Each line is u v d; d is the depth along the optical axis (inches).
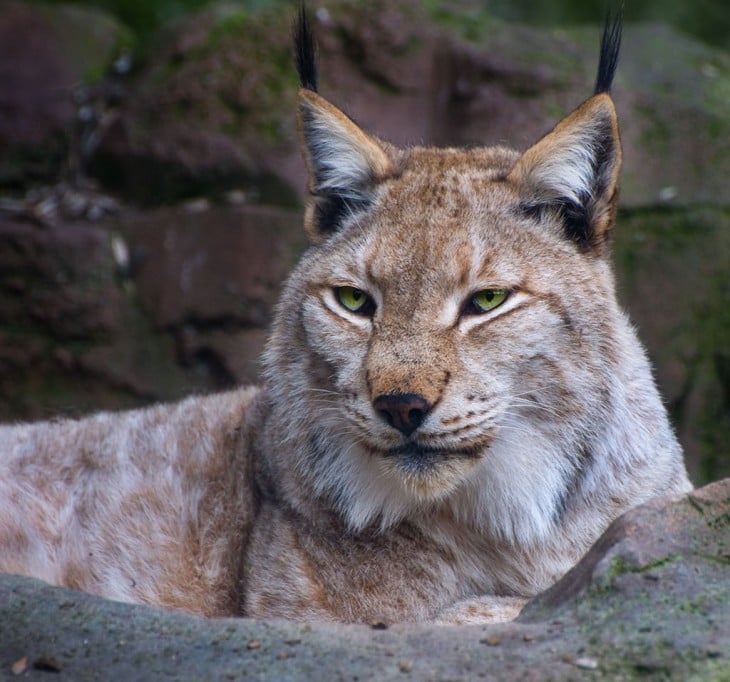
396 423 324.2
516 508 353.1
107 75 776.9
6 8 785.6
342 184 382.3
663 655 244.8
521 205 362.6
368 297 352.8
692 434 679.7
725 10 908.6
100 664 262.5
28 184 748.6
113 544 404.5
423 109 732.7
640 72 739.4
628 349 372.5
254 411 411.5
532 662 248.8
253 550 372.5
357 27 738.2
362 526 355.6
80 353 697.6
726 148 711.7
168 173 727.1
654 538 272.2
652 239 690.8
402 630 271.1
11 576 301.1
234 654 263.3
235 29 754.8
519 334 341.7
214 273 693.3
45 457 423.8
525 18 903.7
